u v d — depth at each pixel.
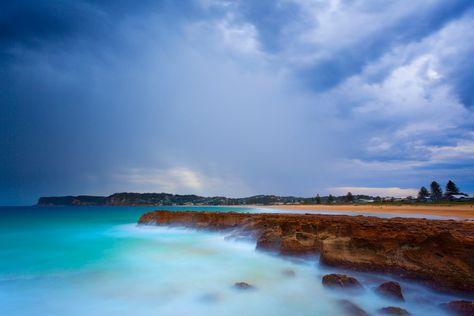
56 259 17.12
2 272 14.16
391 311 8.25
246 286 11.03
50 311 9.36
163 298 10.45
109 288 11.62
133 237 26.78
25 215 72.38
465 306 8.11
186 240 24.44
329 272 12.64
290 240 15.60
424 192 133.75
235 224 28.42
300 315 8.93
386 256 12.16
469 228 15.72
